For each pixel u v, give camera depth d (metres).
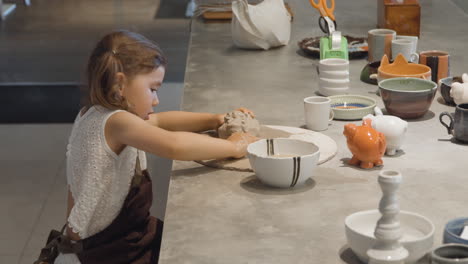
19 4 4.73
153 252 1.59
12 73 4.82
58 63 4.82
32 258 2.97
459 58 2.56
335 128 1.85
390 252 1.05
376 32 2.54
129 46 1.52
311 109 1.81
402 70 2.17
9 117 4.89
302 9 3.67
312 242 1.24
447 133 1.79
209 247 1.23
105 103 1.52
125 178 1.52
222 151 1.59
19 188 3.67
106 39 1.54
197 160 1.59
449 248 1.06
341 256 1.18
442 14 3.41
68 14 4.76
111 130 1.49
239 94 2.23
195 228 1.31
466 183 1.48
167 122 1.81
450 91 1.93
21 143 4.37
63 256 1.52
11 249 3.04
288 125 1.90
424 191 1.44
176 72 4.91
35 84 4.83
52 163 4.01
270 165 1.43
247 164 1.61
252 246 1.23
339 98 2.03
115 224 1.53
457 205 1.37
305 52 2.76
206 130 1.83
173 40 4.87
